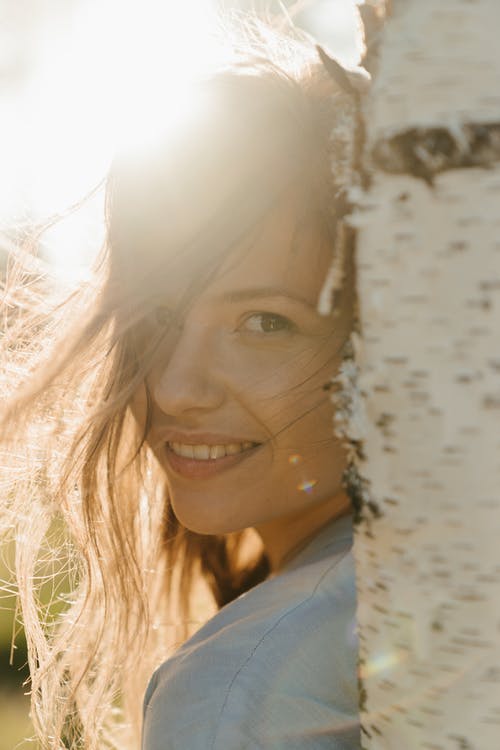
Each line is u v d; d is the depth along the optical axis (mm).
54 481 716
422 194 381
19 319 750
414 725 406
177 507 626
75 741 803
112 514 724
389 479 398
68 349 660
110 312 650
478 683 396
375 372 395
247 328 583
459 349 381
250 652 537
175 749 535
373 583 410
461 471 385
